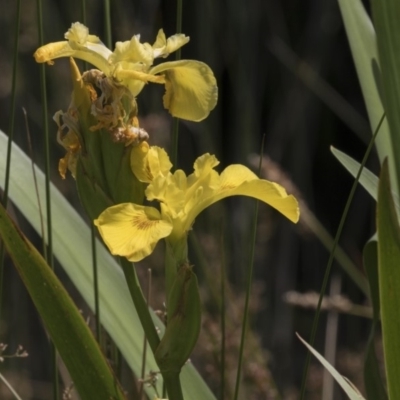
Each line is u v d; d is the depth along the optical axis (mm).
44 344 2451
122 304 1277
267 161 1796
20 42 2463
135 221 1066
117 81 1072
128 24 2520
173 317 1079
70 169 1092
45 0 2492
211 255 2184
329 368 1138
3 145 1295
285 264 2660
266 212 2488
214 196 1087
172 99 1098
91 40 1087
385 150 1289
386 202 1090
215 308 2049
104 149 1078
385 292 1104
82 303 2244
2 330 2324
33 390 2334
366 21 1310
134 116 1083
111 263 1295
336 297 1675
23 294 2354
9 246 1107
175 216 1077
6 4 2508
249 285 1224
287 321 2590
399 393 1114
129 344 1264
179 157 2643
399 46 1174
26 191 1292
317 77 2658
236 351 1689
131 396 1475
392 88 1182
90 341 1117
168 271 1084
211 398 1242
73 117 1081
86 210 1085
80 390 1121
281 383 2488
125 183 1080
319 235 1808
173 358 1080
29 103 2494
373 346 1220
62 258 1282
